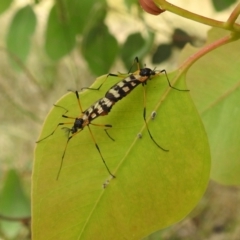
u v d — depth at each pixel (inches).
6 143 19.1
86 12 10.6
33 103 19.4
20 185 11.9
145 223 6.3
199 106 7.6
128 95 6.5
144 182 6.3
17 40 11.2
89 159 6.5
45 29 10.8
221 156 7.4
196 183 6.2
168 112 6.4
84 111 6.6
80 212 6.4
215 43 6.3
